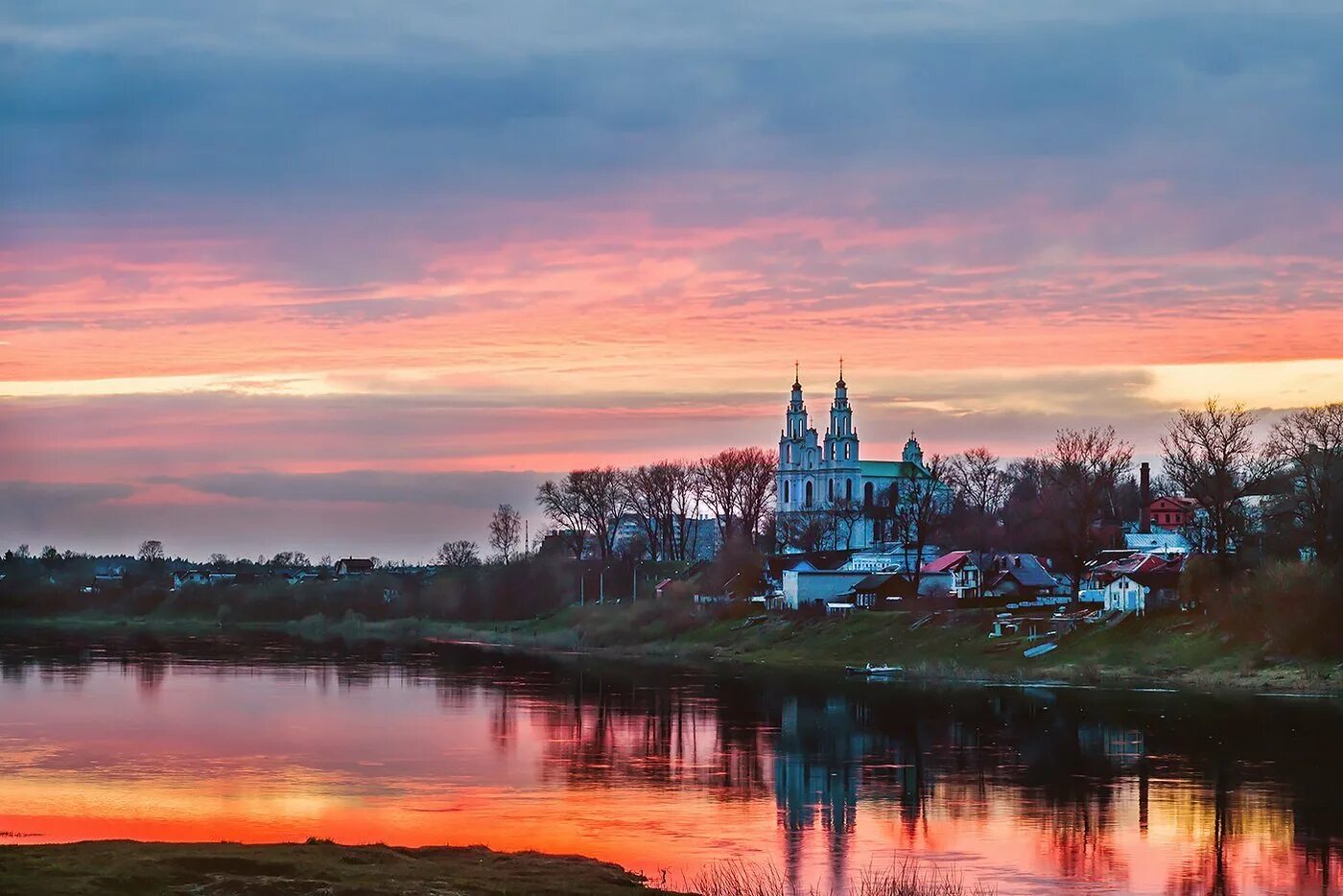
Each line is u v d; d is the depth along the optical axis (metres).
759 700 140.88
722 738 112.06
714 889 64.06
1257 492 169.88
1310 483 163.38
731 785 90.81
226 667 181.25
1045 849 73.00
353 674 171.12
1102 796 85.94
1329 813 81.00
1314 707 123.38
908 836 75.94
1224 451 168.12
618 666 189.50
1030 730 114.25
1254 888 65.88
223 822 78.88
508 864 63.62
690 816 80.94
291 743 108.00
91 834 75.69
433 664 190.50
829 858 71.06
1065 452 196.12
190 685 154.50
